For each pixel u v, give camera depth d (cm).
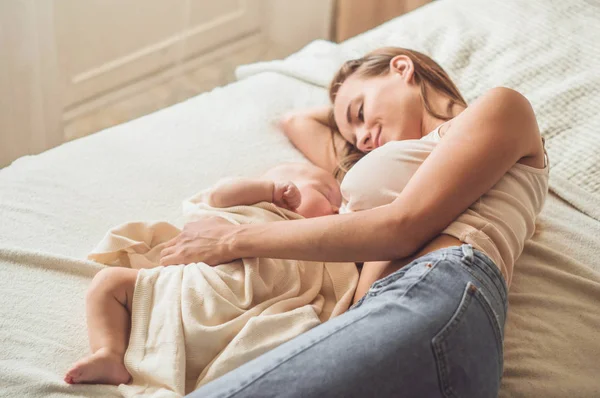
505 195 120
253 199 134
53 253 131
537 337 123
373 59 153
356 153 162
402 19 204
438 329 101
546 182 128
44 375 110
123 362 112
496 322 108
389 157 130
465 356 102
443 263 108
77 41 230
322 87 188
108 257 131
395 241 115
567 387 114
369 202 131
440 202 114
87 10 227
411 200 115
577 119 165
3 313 121
